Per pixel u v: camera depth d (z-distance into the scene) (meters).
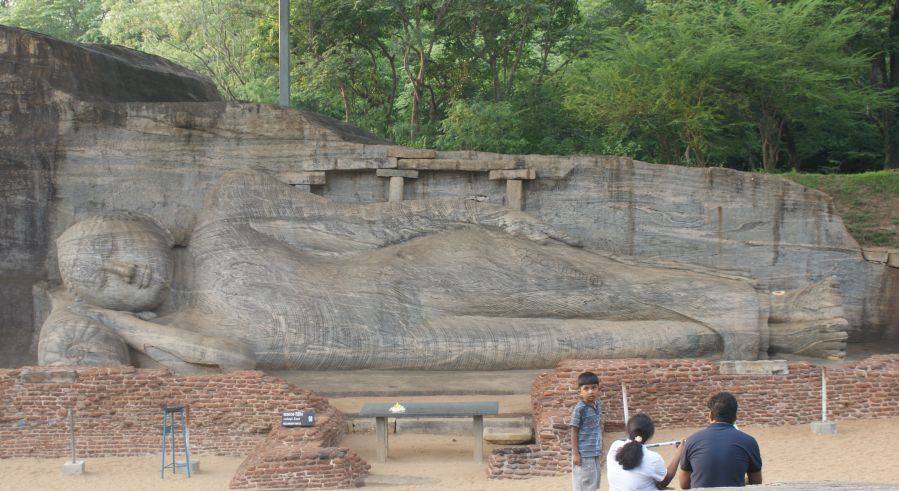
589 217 17.28
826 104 26.19
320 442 10.89
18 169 16.31
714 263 17.23
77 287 15.14
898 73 28.48
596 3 38.41
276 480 10.20
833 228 17.16
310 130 17.16
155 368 13.07
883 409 12.57
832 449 10.88
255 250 15.61
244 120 17.08
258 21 34.94
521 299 15.30
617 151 31.86
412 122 32.06
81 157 16.56
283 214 16.33
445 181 17.39
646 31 29.05
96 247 15.16
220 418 12.36
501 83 34.59
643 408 12.43
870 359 12.92
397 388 14.45
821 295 15.15
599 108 26.98
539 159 17.28
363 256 16.08
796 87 25.20
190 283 15.86
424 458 11.68
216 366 14.23
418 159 17.12
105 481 10.87
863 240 18.62
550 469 10.50
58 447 12.25
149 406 12.40
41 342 14.09
